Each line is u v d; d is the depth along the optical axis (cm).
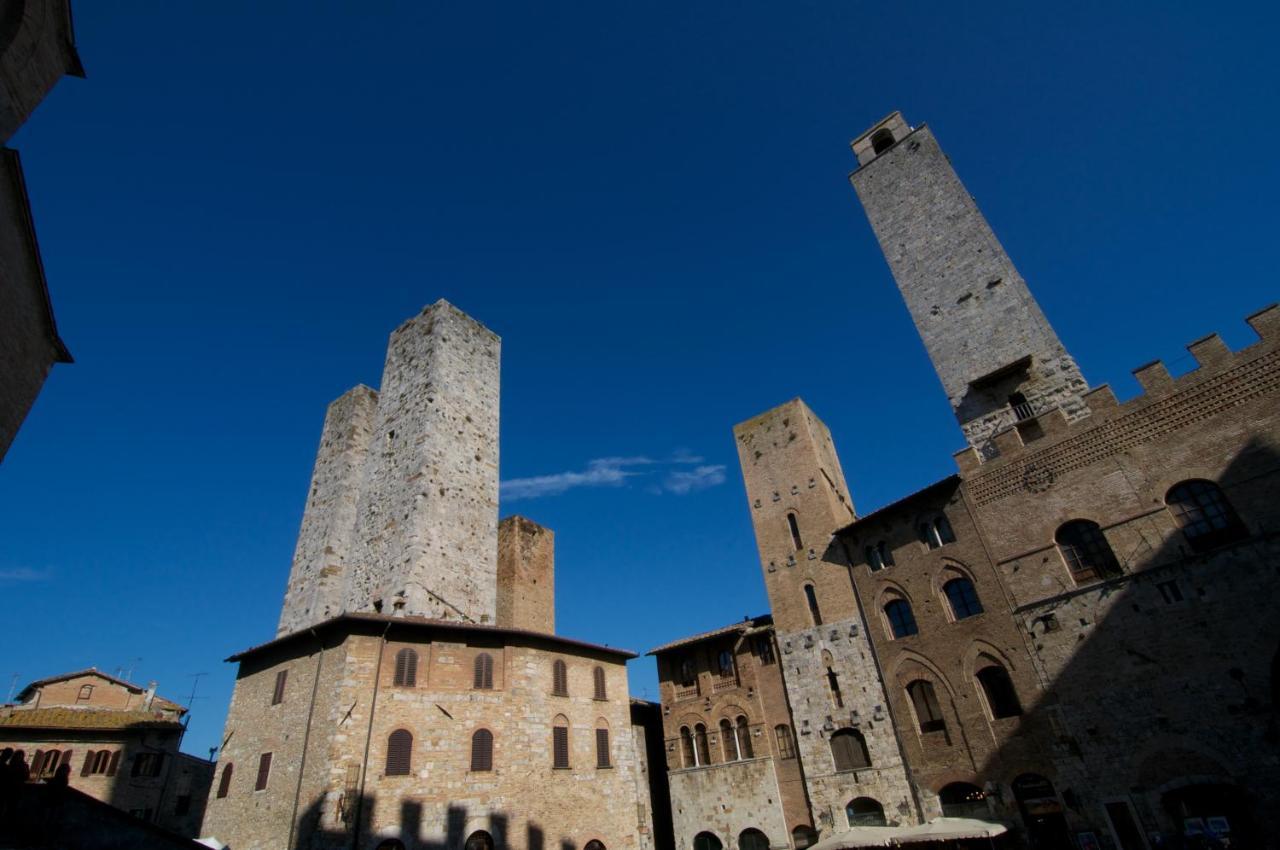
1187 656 2438
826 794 3447
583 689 3597
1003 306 3650
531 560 4828
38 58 1530
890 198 4391
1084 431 2930
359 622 2870
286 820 2580
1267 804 2158
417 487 3678
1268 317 2523
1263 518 2377
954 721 3072
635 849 3409
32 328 1897
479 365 4478
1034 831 2709
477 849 2794
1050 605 2855
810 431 4462
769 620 4281
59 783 1923
